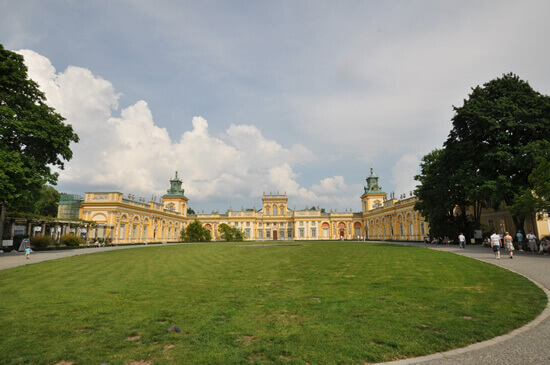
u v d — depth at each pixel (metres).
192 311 8.71
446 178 35.56
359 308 8.77
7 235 35.78
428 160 47.75
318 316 8.10
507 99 29.97
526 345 6.07
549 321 7.44
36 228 43.97
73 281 13.60
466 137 32.41
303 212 90.00
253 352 5.98
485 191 27.88
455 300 9.45
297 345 6.23
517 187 27.39
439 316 7.93
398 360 5.61
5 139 28.70
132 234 57.91
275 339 6.54
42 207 70.75
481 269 15.31
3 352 6.03
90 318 8.13
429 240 42.88
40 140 30.42
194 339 6.63
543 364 5.25
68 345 6.36
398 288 11.29
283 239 89.38
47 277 14.72
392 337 6.58
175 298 10.27
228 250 33.19
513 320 7.52
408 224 55.88
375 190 86.44
